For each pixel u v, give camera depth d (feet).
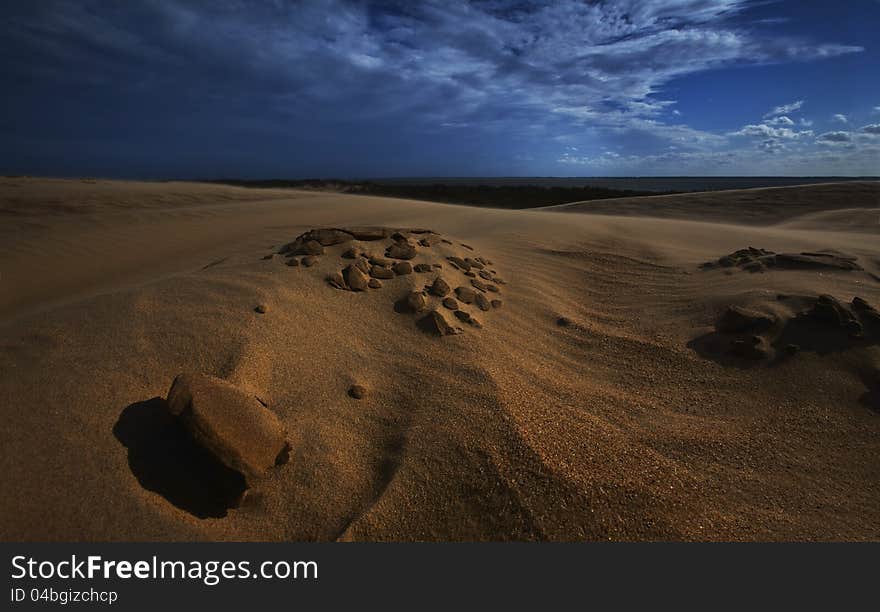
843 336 11.29
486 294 14.43
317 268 13.01
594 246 22.74
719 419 9.37
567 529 6.37
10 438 6.11
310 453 7.13
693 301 14.88
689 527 6.61
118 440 6.43
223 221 32.40
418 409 8.34
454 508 6.55
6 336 8.52
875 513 7.15
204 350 8.54
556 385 10.14
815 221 38.58
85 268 20.74
